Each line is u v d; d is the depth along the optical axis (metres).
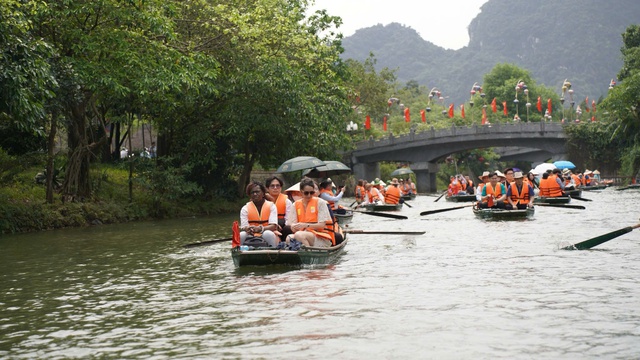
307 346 5.95
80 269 11.73
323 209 11.32
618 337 5.95
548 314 6.86
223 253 13.43
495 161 98.31
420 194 61.81
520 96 118.50
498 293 8.00
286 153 32.53
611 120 65.62
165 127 30.75
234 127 29.23
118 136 38.53
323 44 35.75
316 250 10.59
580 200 29.56
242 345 6.07
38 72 17.45
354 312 7.22
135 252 14.22
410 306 7.43
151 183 27.83
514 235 14.50
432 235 15.19
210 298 8.35
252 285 9.12
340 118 35.59
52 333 6.82
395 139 69.94
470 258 11.07
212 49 27.42
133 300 8.48
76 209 23.88
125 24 22.48
